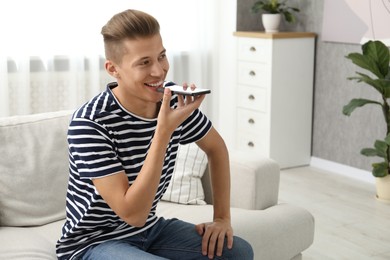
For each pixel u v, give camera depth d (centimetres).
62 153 212
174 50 463
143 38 145
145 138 155
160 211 218
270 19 442
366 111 412
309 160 461
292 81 439
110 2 430
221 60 482
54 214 208
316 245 296
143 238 165
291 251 216
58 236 194
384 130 400
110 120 150
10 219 199
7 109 404
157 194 165
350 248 292
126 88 152
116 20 148
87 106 152
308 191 389
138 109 154
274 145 441
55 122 215
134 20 146
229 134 484
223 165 182
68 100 429
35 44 412
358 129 419
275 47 425
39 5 407
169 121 145
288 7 448
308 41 440
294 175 430
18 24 400
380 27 390
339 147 436
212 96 490
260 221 208
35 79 418
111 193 145
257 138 452
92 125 148
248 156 236
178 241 168
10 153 203
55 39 417
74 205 159
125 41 145
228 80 477
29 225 202
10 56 405
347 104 390
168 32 457
